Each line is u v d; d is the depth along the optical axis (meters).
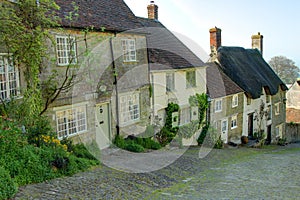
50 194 6.81
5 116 8.77
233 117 22.53
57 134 11.23
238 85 23.23
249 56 28.03
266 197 7.91
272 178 10.66
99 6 14.08
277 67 52.94
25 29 9.39
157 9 21.83
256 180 10.27
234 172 11.70
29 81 10.07
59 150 9.19
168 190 8.58
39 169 7.82
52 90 10.62
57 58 11.10
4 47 9.45
